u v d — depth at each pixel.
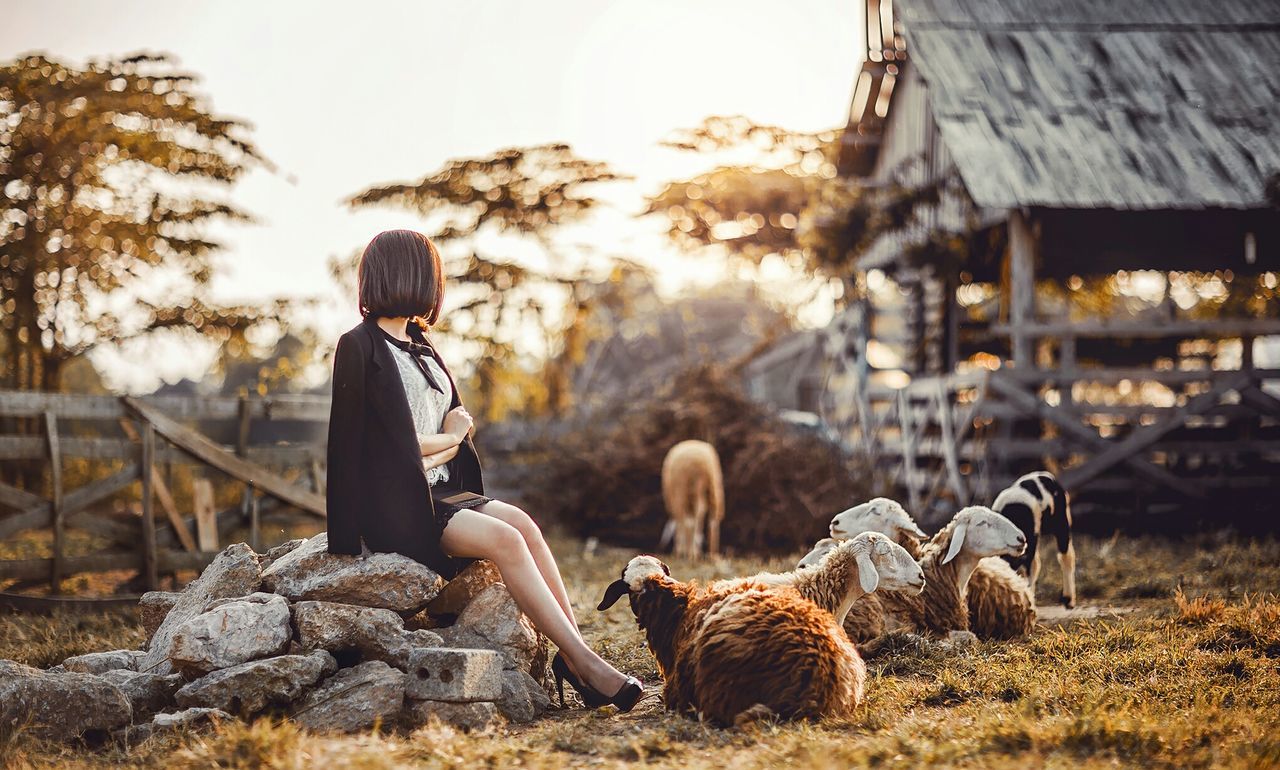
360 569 4.81
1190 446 13.23
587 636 6.61
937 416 14.56
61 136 16.69
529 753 3.96
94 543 12.84
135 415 9.03
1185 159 13.34
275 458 10.69
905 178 17.44
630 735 4.30
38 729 4.21
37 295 16.89
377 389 4.84
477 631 4.98
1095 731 3.93
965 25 15.59
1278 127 13.91
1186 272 15.98
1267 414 13.15
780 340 24.59
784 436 14.07
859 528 6.27
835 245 16.05
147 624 5.57
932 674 5.49
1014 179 12.87
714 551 12.74
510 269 22.75
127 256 17.66
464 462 5.24
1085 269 15.96
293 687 4.44
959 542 6.08
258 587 5.03
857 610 5.98
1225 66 15.03
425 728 4.24
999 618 6.49
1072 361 13.30
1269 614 6.22
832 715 4.39
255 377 26.94
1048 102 14.29
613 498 14.55
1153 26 15.80
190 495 17.19
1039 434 13.99
